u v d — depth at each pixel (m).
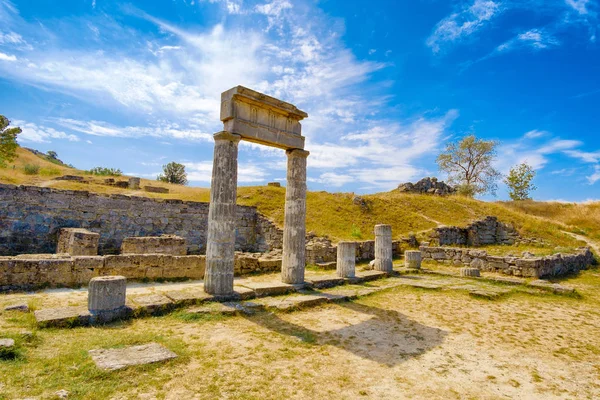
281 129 11.35
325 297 10.33
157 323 7.43
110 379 4.63
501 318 9.25
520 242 26.41
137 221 20.45
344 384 5.06
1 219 16.70
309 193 31.09
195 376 4.98
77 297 9.09
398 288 12.81
